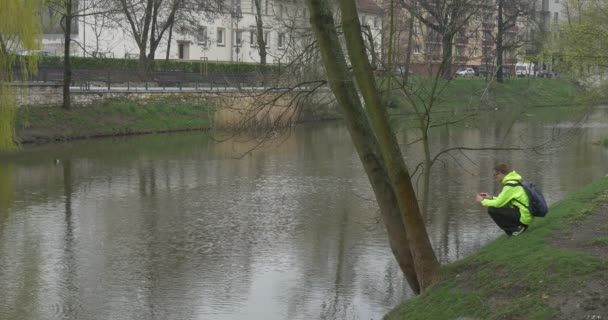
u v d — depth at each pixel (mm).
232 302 15008
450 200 24484
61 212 23359
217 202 25016
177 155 36781
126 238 20172
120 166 32844
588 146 38562
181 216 22891
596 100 34531
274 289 15797
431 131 44844
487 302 10016
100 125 43938
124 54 66500
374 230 20891
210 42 62781
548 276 10039
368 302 14922
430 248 11781
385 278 16469
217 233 20719
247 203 24828
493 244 12586
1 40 32812
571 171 30203
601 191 16984
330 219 22344
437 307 10586
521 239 12219
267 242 19688
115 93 47094
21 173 30484
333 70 11555
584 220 13305
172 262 17875
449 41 12414
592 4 34750
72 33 68188
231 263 17766
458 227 20719
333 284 16078
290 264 17609
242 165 33500
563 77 37250
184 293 15586
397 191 11641
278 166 33219
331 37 11445
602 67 33469
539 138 37719
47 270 17219
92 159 34781
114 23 64188
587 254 10617
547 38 30438
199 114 50219
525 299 9562
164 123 47469
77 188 27453
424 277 11727
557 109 48938
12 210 23594
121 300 15188
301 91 12750
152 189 27422
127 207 24203
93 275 16859
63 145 39406
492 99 15469
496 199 12766
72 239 20031
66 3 42750
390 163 11500
